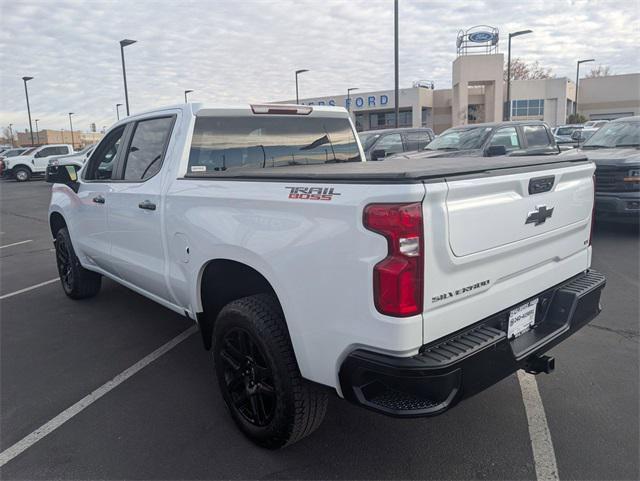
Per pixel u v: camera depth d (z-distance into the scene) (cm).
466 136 1091
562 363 391
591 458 278
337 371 239
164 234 358
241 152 386
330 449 295
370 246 217
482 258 239
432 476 270
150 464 288
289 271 250
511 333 272
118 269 447
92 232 484
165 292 379
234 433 315
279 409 270
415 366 214
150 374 400
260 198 269
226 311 290
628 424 308
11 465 291
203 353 437
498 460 280
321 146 436
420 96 5141
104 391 374
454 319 233
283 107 405
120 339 472
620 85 6169
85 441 312
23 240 1055
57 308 566
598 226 894
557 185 285
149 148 398
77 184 503
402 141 1311
